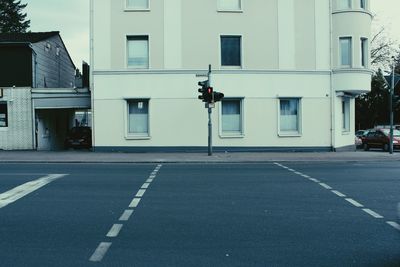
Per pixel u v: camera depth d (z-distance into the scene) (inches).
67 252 261.4
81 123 2265.0
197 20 1112.2
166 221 341.4
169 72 1105.4
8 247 271.7
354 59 1143.6
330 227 323.6
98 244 278.7
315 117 1143.0
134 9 1103.0
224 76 1115.3
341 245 277.0
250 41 1124.5
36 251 263.4
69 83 1796.3
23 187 505.4
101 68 1102.4
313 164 837.2
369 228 320.8
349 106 1237.7
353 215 364.2
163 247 272.2
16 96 1177.4
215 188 503.8
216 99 975.6
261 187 512.7
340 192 478.6
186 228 319.9
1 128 1175.6
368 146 1425.9
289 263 241.4
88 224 331.3
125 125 1103.0
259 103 1124.5
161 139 1107.9
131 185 525.0
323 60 1145.4
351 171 689.0
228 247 272.1
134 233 305.7
